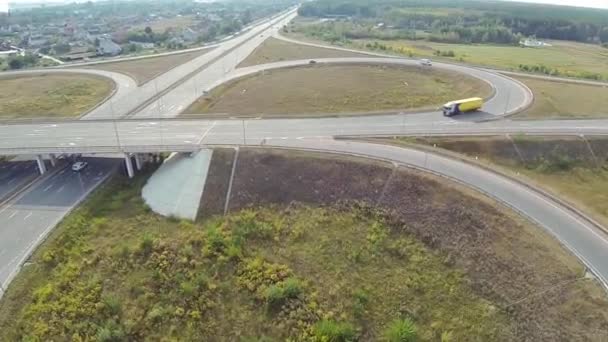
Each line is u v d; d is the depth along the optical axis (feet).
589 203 172.55
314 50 515.91
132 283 141.28
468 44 576.20
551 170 198.18
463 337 116.88
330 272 142.82
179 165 198.80
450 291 130.11
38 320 128.16
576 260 123.65
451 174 172.45
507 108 257.14
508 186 163.12
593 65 414.41
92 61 503.20
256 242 159.33
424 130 223.51
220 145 205.46
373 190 172.86
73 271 147.54
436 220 153.07
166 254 152.87
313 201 176.04
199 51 545.03
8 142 217.77
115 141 214.90
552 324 109.70
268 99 307.78
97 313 130.21
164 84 367.86
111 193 197.88
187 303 132.87
